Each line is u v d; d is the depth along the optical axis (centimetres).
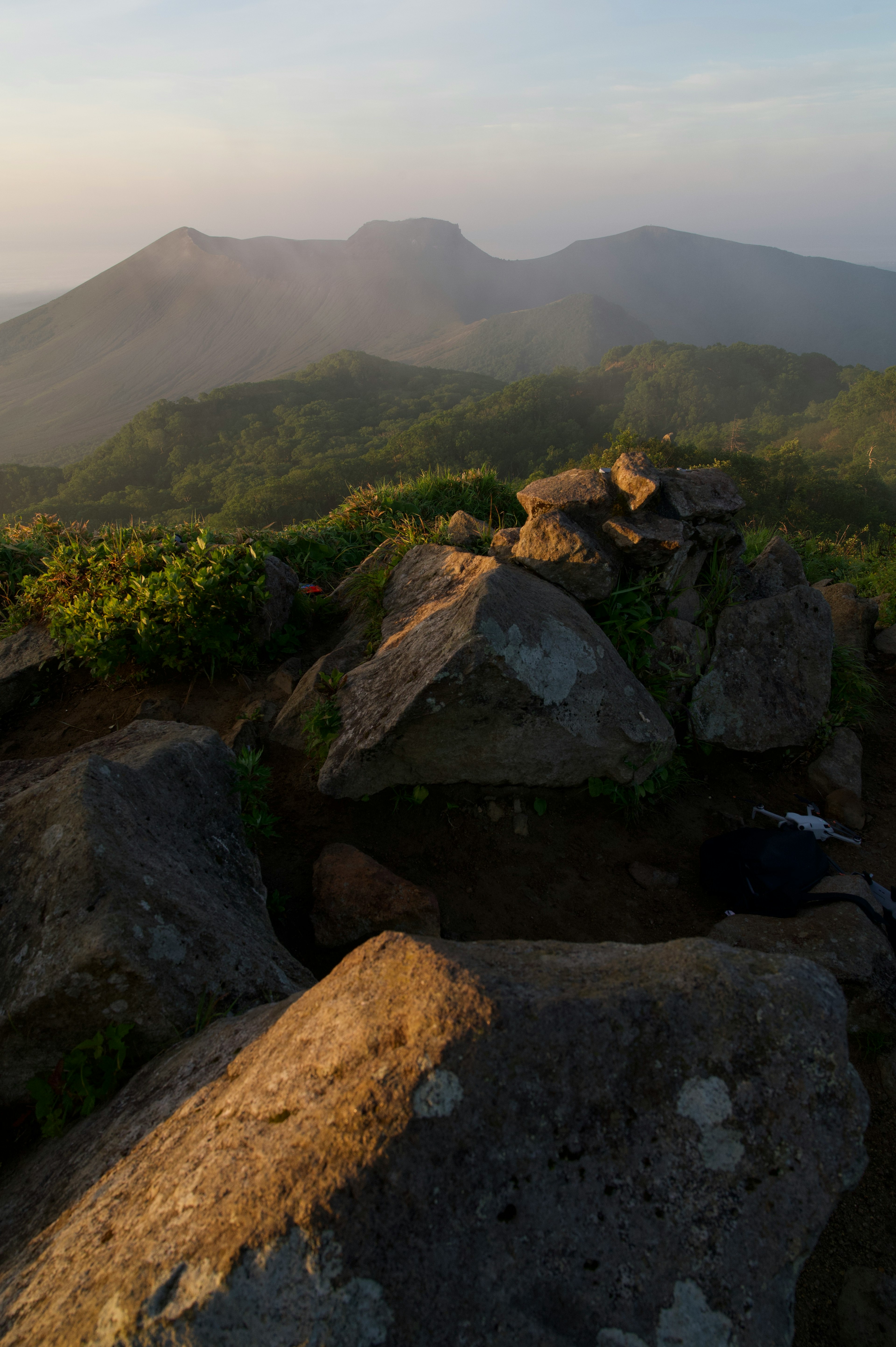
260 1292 120
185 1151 157
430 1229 128
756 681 480
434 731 370
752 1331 131
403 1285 123
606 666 408
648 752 407
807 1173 145
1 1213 193
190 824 318
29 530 677
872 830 437
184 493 15288
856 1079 155
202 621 482
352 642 511
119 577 526
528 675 364
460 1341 121
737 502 524
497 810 400
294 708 454
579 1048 149
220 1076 184
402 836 388
